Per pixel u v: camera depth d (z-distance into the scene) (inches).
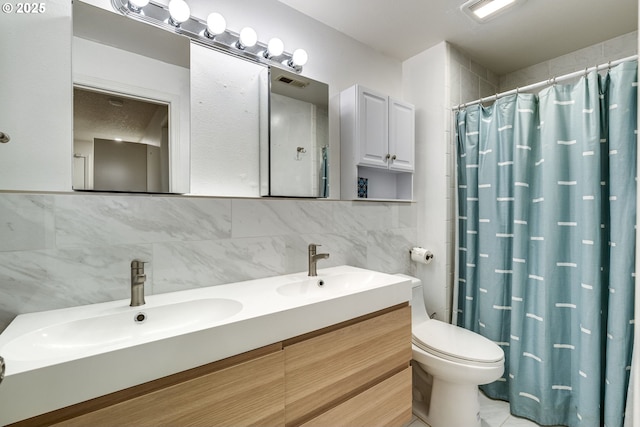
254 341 35.3
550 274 62.4
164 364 29.4
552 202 62.2
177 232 47.5
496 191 71.1
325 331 42.9
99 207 41.3
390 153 72.6
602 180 58.4
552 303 62.4
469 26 70.7
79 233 40.0
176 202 47.4
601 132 58.2
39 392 24.0
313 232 64.3
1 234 35.6
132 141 42.8
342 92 69.7
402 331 53.4
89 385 25.8
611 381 54.5
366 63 77.7
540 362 63.1
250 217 55.4
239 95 54.6
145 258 44.7
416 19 68.0
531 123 66.5
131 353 27.7
